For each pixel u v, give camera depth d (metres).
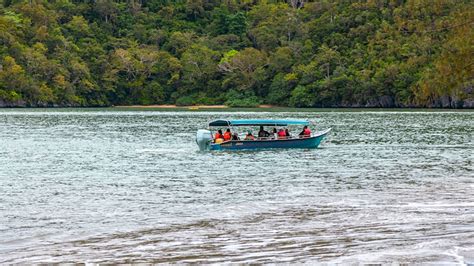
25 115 135.00
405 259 21.86
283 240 24.64
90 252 23.36
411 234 25.23
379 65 177.62
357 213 29.45
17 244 24.59
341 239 24.66
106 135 79.69
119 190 37.31
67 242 24.83
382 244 23.81
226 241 24.64
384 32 184.88
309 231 26.03
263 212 30.14
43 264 21.91
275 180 40.72
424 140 68.81
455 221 27.39
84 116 131.12
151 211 30.77
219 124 59.94
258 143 58.38
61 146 65.50
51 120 115.19
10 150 61.69
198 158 53.62
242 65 198.12
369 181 39.84
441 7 143.25
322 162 50.03
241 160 51.78
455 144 64.50
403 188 36.81
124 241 24.86
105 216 29.66
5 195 35.72
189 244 24.27
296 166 47.72
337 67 182.38
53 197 35.00
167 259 22.33
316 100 182.00
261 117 120.56
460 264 21.25
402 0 194.12
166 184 39.53
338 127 91.31
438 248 23.11
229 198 34.22
